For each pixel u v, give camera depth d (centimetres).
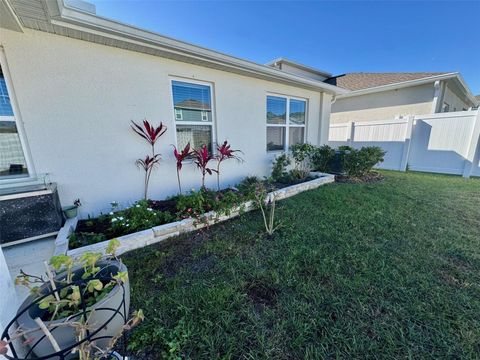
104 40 295
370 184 555
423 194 458
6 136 262
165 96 375
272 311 160
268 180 537
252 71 459
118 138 335
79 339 90
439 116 685
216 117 454
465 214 347
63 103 286
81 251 224
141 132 356
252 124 523
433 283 189
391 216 340
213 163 467
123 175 348
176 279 198
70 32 268
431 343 135
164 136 383
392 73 1053
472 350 130
